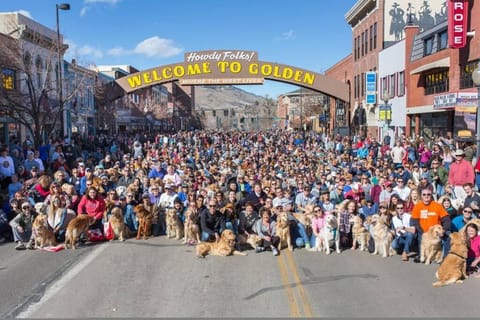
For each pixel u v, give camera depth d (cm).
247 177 1523
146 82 3478
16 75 2464
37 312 657
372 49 3750
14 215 1165
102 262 934
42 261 942
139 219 1168
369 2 3678
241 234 1062
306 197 1270
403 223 1030
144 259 960
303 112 8631
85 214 1109
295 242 1077
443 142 1977
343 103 4581
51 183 1266
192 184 1405
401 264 912
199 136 3991
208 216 1083
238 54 3450
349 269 877
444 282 774
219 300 703
